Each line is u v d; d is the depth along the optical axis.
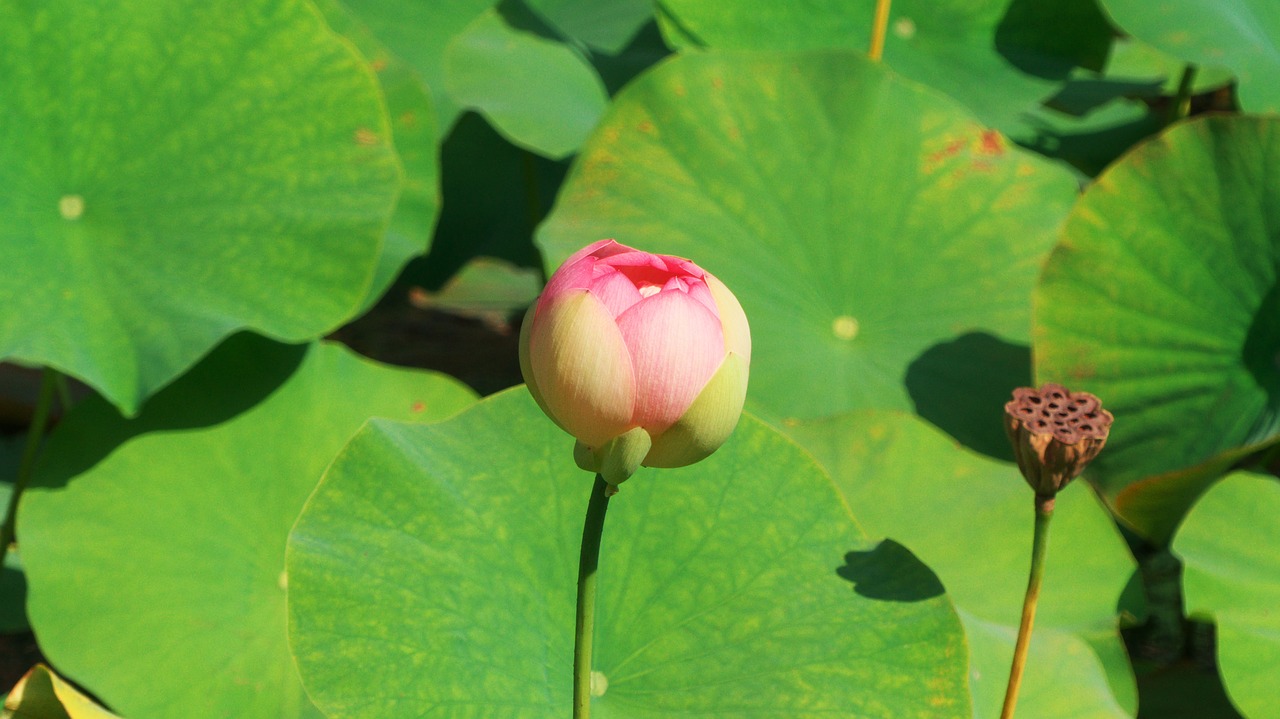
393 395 3.13
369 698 2.49
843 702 2.53
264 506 2.89
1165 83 4.96
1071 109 4.75
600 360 2.25
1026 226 3.52
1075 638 2.77
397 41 4.57
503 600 2.56
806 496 2.63
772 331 3.28
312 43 3.02
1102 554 2.88
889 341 3.36
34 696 2.57
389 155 3.07
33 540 2.85
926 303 3.42
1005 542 2.88
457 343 5.49
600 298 2.27
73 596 2.82
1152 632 3.77
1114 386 3.19
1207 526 2.87
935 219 3.51
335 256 2.97
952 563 2.86
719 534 2.61
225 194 2.94
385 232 3.27
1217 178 3.10
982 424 3.24
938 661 2.55
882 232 3.47
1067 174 3.62
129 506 2.88
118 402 2.81
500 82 4.12
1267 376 3.13
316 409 3.02
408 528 2.57
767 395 3.15
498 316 5.82
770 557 2.60
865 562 2.61
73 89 2.87
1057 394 2.45
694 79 3.51
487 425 2.64
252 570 2.86
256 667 2.79
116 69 2.89
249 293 2.90
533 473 2.62
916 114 3.59
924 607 2.57
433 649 2.52
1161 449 3.19
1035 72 4.42
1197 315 3.16
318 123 3.02
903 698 2.53
